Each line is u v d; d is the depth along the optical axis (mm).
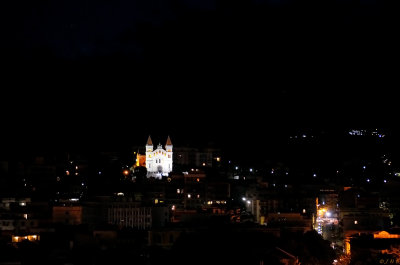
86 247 153250
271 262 145125
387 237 156875
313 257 159000
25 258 133250
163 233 164500
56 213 195375
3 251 137250
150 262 144750
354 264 143000
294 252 156375
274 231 172500
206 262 145000
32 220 183000
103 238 163750
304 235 172750
